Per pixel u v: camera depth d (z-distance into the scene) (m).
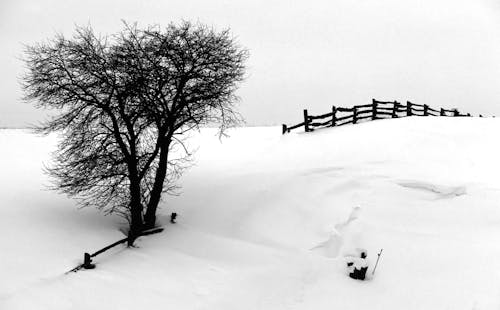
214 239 15.57
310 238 15.02
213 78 16.48
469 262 12.41
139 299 11.81
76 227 15.51
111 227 16.12
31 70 15.52
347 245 14.04
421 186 16.45
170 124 16.11
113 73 15.59
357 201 16.11
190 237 15.72
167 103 15.99
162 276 13.11
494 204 14.88
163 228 16.34
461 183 16.25
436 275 12.25
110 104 15.72
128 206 16.36
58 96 15.55
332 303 11.90
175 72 15.90
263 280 13.02
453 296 11.40
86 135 15.93
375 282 12.56
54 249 13.85
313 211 16.17
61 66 15.44
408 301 11.59
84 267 13.15
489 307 10.74
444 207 15.27
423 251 13.21
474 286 11.52
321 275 13.16
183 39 16.03
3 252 13.19
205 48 16.19
